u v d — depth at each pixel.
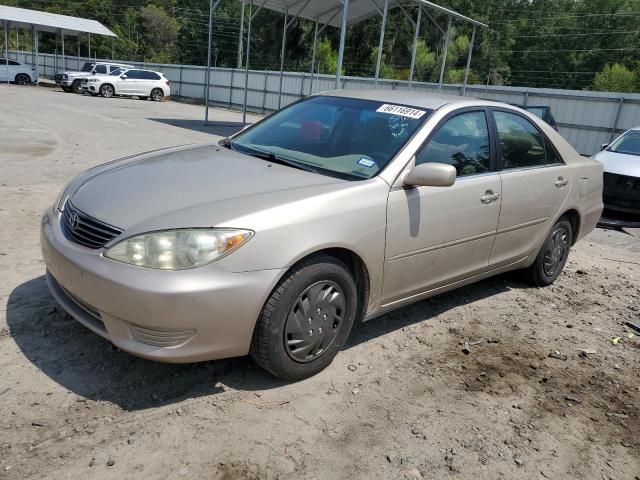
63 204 3.34
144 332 2.71
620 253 7.16
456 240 3.90
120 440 2.58
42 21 35.59
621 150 10.20
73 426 2.65
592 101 19.78
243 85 32.50
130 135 13.95
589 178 5.31
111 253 2.73
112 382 3.02
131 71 31.00
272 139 4.09
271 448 2.64
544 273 5.14
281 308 2.92
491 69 48.25
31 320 3.56
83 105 22.72
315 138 3.95
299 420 2.87
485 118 4.27
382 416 2.98
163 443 2.59
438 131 3.81
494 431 2.96
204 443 2.62
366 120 3.92
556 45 56.41
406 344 3.83
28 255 4.66
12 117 15.35
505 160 4.35
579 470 2.74
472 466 2.67
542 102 20.97
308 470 2.53
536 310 4.70
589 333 4.36
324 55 33.16
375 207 3.29
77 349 3.29
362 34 42.97
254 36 58.72
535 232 4.74
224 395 3.01
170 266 2.66
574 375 3.65
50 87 34.41
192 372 3.18
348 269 3.25
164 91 32.31
